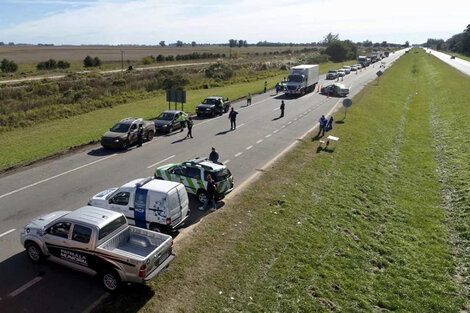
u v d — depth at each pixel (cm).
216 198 1445
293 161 2059
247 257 1120
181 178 1535
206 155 2144
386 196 1747
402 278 1105
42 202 1461
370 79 6875
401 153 2527
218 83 5631
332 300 968
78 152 2173
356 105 4009
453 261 1237
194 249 1141
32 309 866
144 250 1005
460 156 2367
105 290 948
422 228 1458
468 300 1031
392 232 1401
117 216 1013
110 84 4988
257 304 924
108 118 3123
